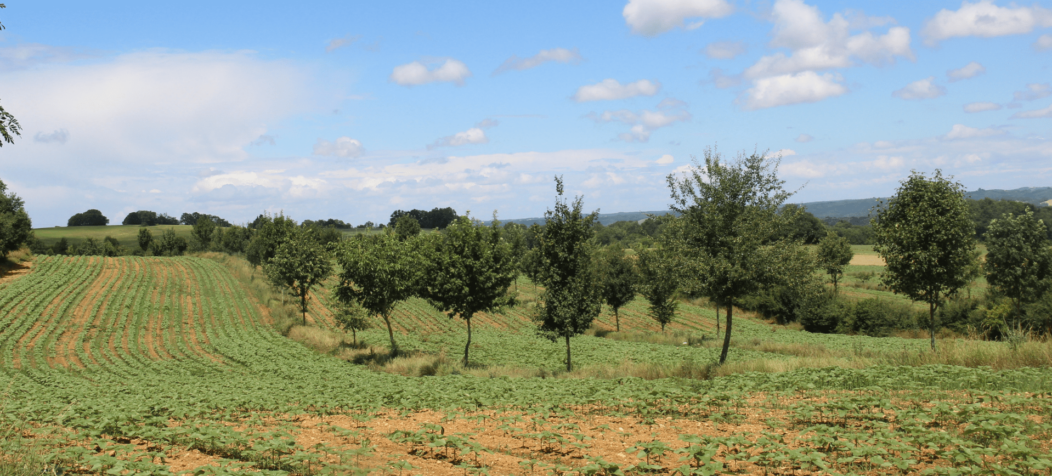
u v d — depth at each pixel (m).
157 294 57.69
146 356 37.34
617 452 8.02
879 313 53.75
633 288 49.50
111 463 7.15
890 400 10.70
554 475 6.86
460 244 29.83
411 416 12.35
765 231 21.72
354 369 29.31
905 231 22.09
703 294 22.66
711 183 22.92
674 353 34.12
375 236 39.66
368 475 7.12
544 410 11.25
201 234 102.31
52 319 45.12
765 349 35.94
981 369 13.64
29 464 7.04
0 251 63.28
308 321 49.03
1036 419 8.48
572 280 24.47
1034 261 39.72
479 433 9.87
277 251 49.12
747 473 6.80
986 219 76.19
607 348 37.50
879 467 6.71
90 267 69.06
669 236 24.02
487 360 32.88
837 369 15.10
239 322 48.97
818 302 56.59
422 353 34.50
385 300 35.97
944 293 22.58
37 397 19.66
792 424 9.34
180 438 9.78
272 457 8.23
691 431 9.21
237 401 15.72
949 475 5.84
